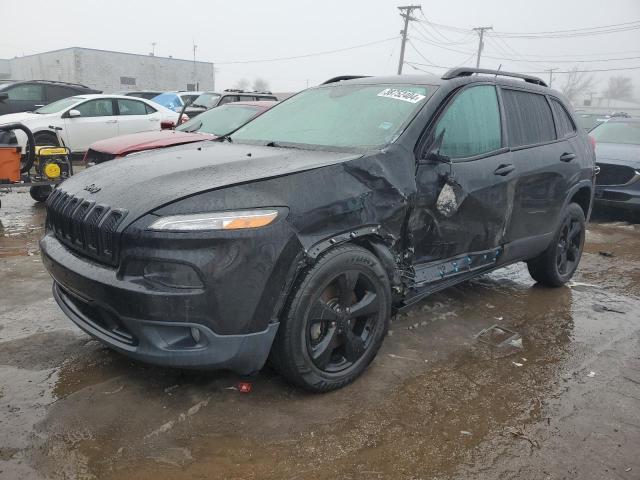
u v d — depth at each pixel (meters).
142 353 2.64
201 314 2.55
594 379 3.48
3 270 4.98
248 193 2.68
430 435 2.78
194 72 52.94
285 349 2.83
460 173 3.64
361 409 2.97
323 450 2.61
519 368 3.57
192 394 3.00
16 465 2.39
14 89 14.09
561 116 5.01
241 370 2.81
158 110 12.99
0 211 7.79
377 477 2.46
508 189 4.06
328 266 2.88
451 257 3.80
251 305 2.65
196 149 3.70
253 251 2.60
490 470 2.55
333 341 3.04
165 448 2.55
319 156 3.23
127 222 2.58
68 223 2.93
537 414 3.03
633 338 4.17
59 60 48.41
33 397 2.91
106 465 2.42
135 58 48.94
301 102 4.37
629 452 2.73
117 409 2.83
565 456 2.67
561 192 4.76
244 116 8.34
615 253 6.89
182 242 2.49
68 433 2.62
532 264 5.14
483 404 3.10
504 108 4.22
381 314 3.24
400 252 3.39
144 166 3.16
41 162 7.57
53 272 3.02
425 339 3.92
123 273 2.59
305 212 2.78
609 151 8.80
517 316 4.50
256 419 2.81
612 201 8.53
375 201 3.10
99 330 2.90
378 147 3.33
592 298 5.08
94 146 7.68
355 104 3.91
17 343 3.53
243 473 2.42
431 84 3.80
